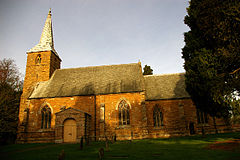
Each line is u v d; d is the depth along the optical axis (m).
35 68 37.34
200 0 19.31
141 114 29.56
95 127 30.19
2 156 16.52
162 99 31.66
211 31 17.34
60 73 38.19
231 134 25.00
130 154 14.71
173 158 12.37
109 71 36.75
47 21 42.75
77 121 27.98
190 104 31.17
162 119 31.14
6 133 33.81
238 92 16.17
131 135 28.17
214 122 30.30
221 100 16.77
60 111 28.83
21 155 16.67
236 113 16.30
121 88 31.86
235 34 15.81
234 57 15.75
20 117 33.62
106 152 16.20
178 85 34.09
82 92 32.25
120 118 30.34
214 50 18.48
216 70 17.16
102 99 31.53
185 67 21.66
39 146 24.27
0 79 33.03
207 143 18.67
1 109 31.34
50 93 33.19
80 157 14.11
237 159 10.71
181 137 27.06
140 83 32.31
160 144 20.47
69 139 27.94
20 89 38.53
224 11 16.06
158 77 37.00
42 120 31.83
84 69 38.50
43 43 39.75
